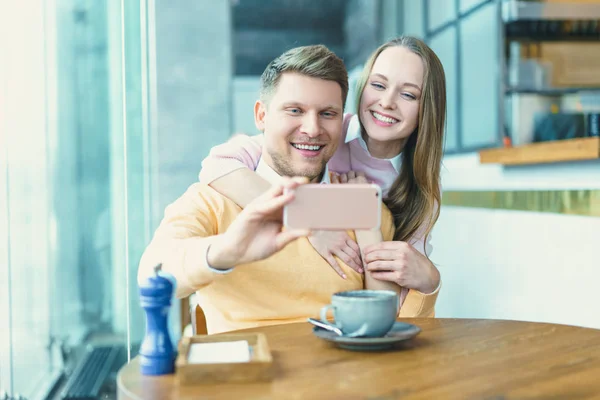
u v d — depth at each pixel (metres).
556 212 2.42
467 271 3.29
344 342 0.93
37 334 2.79
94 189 3.19
